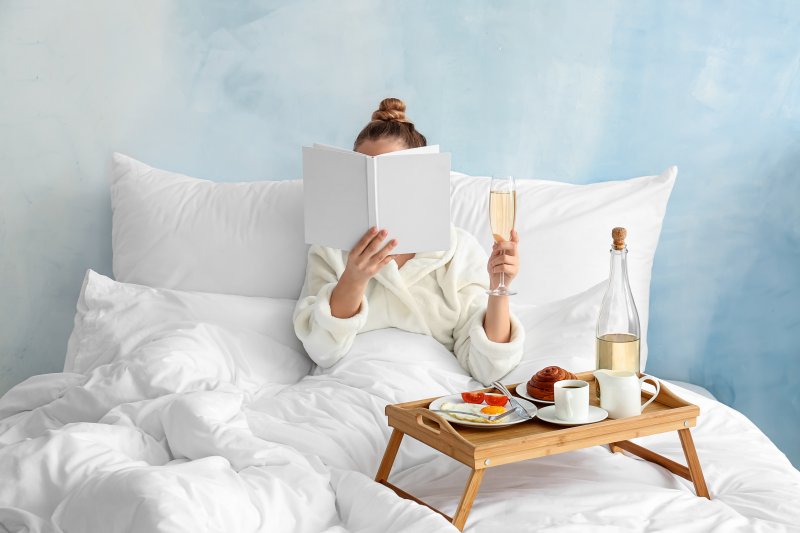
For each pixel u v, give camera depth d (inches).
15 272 99.4
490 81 100.2
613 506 54.6
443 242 69.1
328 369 77.3
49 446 55.6
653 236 90.4
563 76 99.5
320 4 98.8
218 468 53.8
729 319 99.5
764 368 99.3
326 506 54.4
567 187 92.7
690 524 53.2
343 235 69.4
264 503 51.8
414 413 58.1
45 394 75.2
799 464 99.5
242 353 77.8
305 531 52.4
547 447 54.7
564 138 100.5
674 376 101.0
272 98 100.2
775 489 59.3
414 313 78.8
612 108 99.3
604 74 98.9
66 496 52.8
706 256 99.1
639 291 89.3
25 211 98.9
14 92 97.3
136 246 90.6
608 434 56.8
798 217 97.2
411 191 67.6
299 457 58.7
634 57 98.2
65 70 97.9
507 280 71.0
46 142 98.4
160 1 97.9
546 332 77.1
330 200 68.8
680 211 99.0
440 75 100.2
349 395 69.2
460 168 101.6
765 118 97.2
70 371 81.0
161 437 64.3
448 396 63.1
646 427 58.0
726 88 97.3
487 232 89.8
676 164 98.9
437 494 59.6
